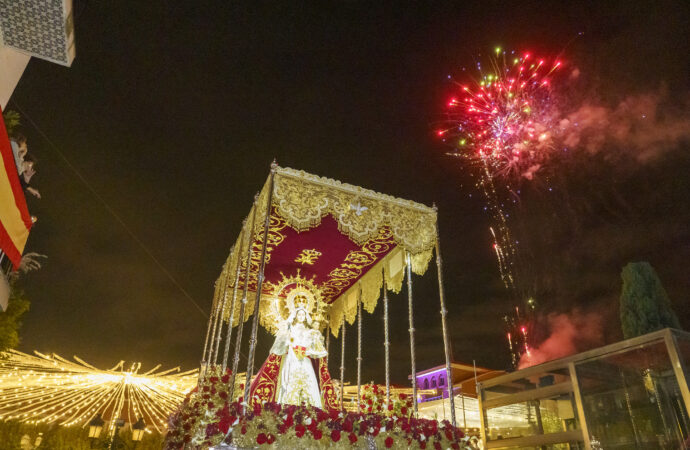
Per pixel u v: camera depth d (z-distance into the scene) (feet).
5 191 18.99
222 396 19.90
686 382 14.42
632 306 27.22
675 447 14.62
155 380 52.37
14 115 24.71
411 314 26.35
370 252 28.63
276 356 25.43
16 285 30.17
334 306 35.70
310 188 22.67
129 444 54.13
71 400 53.98
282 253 28.43
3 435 50.26
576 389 17.62
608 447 16.28
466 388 54.19
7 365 46.55
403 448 19.47
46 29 15.55
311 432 17.89
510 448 20.10
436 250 25.13
